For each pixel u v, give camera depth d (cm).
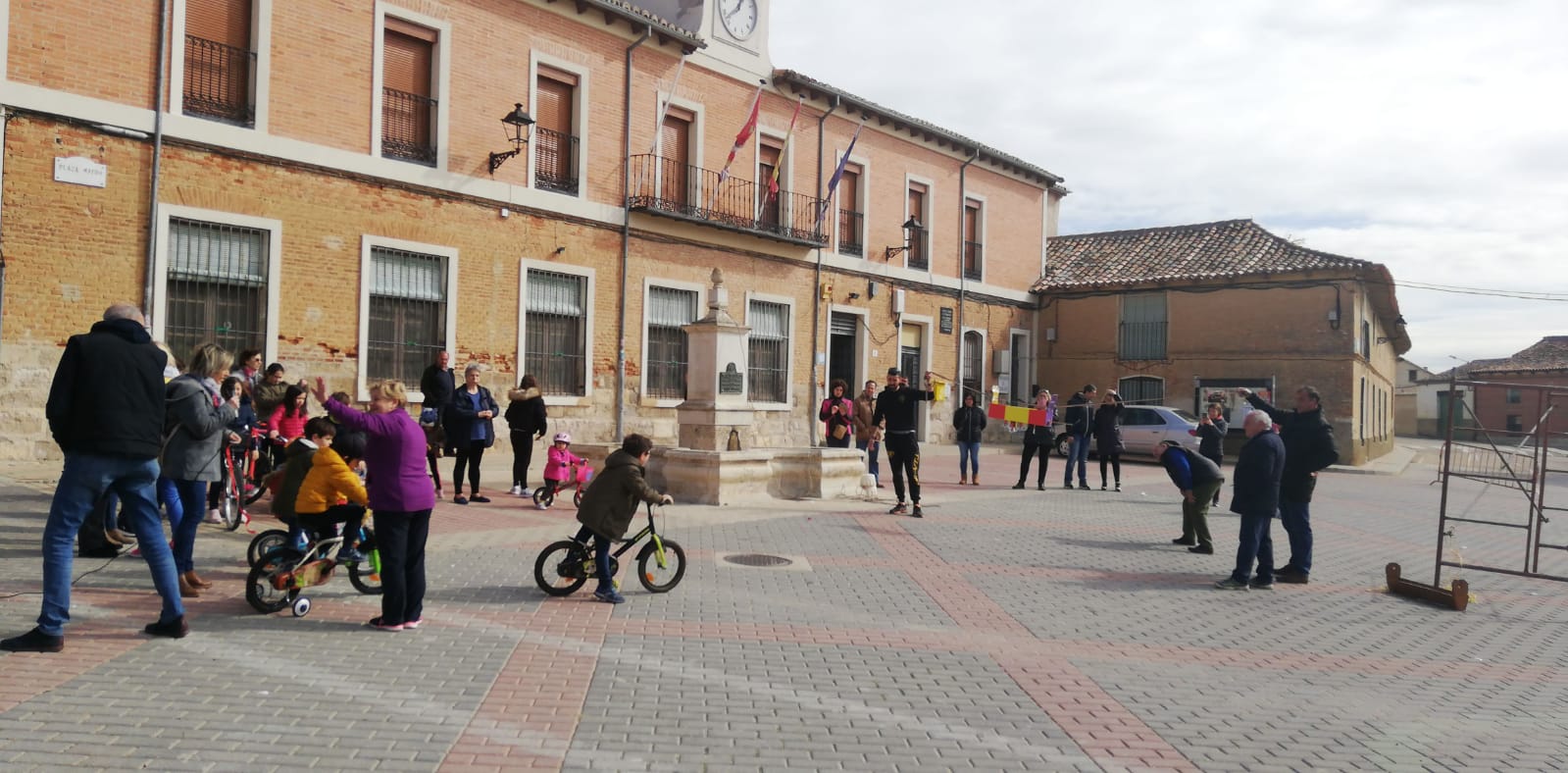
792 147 2361
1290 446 905
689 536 1007
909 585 810
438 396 1197
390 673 518
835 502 1338
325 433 673
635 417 1978
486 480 1470
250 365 1027
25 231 1230
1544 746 483
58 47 1255
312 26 1494
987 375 2992
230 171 1406
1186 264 2984
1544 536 1328
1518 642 714
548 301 1833
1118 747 454
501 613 661
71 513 525
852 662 576
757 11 2252
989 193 2998
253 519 988
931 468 2062
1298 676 595
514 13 1759
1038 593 802
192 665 517
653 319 2031
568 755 413
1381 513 1535
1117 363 3020
